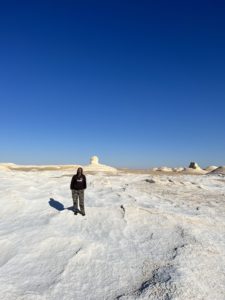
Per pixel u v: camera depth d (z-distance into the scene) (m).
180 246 12.00
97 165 58.78
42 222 13.78
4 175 26.19
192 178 34.75
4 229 13.09
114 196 18.88
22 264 10.38
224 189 27.12
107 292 9.18
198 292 9.07
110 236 12.87
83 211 14.58
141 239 12.84
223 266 10.97
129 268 10.48
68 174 35.56
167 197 20.88
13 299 8.39
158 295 8.83
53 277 9.71
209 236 13.38
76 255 10.88
